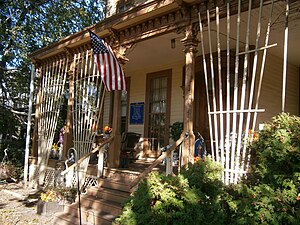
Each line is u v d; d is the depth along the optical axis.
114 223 3.68
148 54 8.29
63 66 8.77
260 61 7.00
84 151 7.35
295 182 3.28
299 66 8.37
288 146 3.31
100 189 6.20
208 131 7.85
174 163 7.37
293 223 3.09
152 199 3.48
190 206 3.42
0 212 6.62
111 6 11.09
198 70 7.88
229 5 4.94
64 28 14.40
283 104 3.95
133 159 8.77
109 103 11.04
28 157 9.89
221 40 6.67
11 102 15.48
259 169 3.59
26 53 12.68
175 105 8.90
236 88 4.57
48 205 6.37
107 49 6.32
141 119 9.88
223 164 4.50
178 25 5.75
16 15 13.25
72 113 8.06
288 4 4.11
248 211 3.33
